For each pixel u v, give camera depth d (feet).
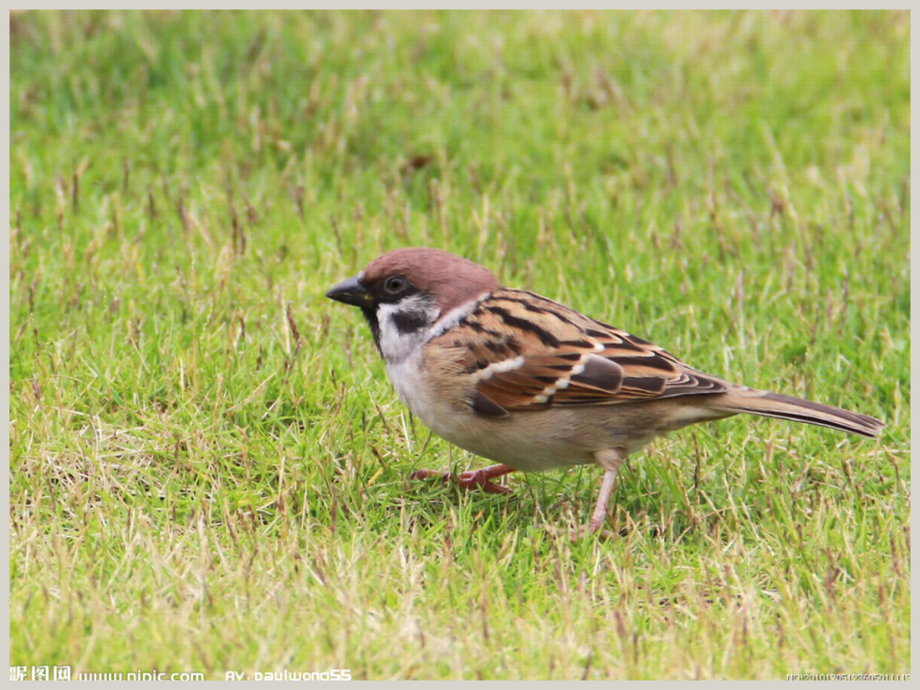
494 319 30.32
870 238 43.34
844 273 40.75
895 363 36.91
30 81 50.88
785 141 51.16
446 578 27.63
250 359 35.58
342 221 44.27
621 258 41.96
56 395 33.19
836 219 44.83
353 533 29.40
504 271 41.63
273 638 25.22
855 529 30.40
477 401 30.04
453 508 31.37
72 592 26.66
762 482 32.86
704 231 44.21
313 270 41.39
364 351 37.29
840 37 59.31
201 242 41.93
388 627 25.96
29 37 52.54
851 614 26.94
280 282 39.34
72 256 39.22
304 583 27.45
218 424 33.04
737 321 38.68
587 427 30.17
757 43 58.18
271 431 33.88
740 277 38.58
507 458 31.12
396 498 32.09
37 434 32.01
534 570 28.91
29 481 30.63
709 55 56.95
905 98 54.70
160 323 37.24
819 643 26.18
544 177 48.55
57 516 29.73
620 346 30.42
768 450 33.19
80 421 33.24
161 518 30.12
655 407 30.12
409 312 30.58
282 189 46.52
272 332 36.76
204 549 28.02
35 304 37.58
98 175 46.32
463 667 24.85
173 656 24.57
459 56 55.01
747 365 36.99
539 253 42.73
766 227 44.24
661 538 30.32
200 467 31.63
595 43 57.47
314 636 25.27
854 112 54.03
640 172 49.03
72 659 24.44
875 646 25.75
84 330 36.60
